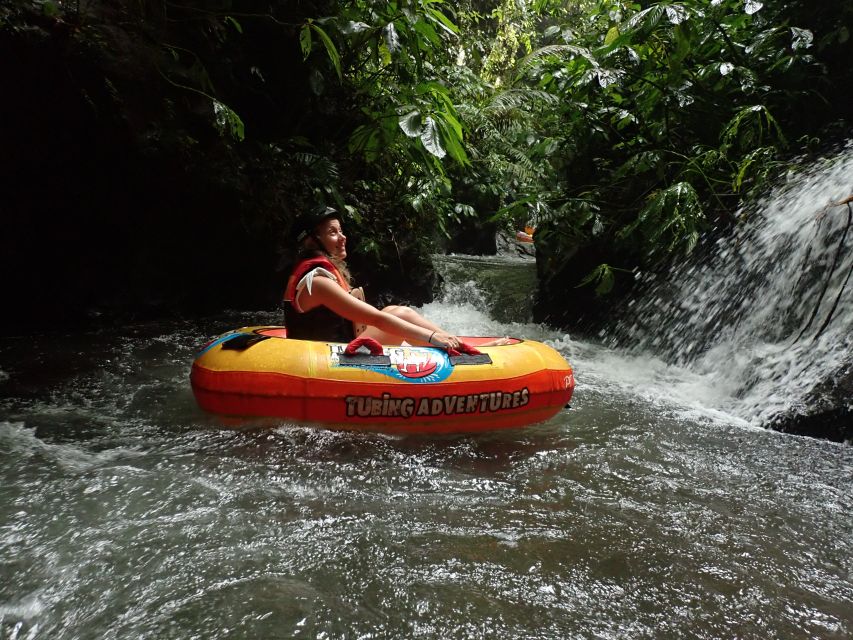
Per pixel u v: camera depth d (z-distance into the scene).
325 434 2.93
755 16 5.75
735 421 3.61
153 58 5.15
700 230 5.29
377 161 7.81
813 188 4.69
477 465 2.73
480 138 9.59
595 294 6.55
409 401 2.96
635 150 6.29
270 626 1.57
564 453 2.92
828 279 4.02
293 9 6.39
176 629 1.55
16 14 4.31
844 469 2.87
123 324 5.53
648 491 2.53
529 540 2.07
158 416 3.18
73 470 2.47
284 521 2.12
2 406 3.26
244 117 6.54
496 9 12.16
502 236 15.04
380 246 7.54
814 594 1.83
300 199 6.71
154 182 5.34
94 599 1.66
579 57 6.01
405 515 2.22
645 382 4.50
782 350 4.09
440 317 7.30
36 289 5.07
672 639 1.59
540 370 3.26
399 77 7.04
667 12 5.06
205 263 6.08
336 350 3.02
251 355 2.99
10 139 4.55
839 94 5.54
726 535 2.17
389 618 1.62
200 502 2.23
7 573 1.76
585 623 1.64
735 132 5.22
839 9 5.34
